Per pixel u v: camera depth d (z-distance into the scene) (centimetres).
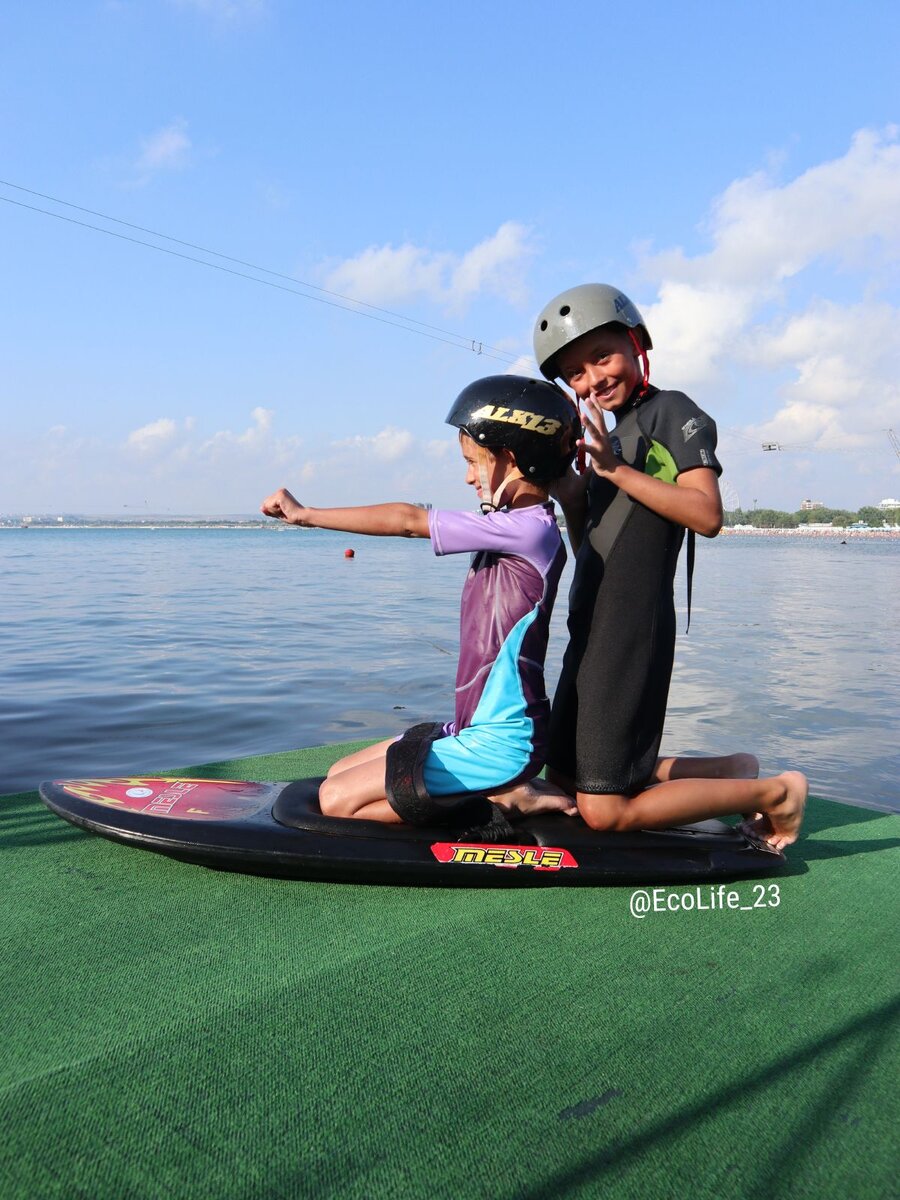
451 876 260
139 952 219
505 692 268
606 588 278
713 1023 191
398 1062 173
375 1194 139
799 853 311
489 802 272
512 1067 173
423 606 1580
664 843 278
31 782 473
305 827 268
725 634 1262
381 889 263
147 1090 162
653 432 278
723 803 279
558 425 268
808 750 595
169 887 262
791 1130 157
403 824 271
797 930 241
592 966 216
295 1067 170
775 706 744
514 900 257
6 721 621
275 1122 154
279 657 945
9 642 1023
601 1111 160
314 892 260
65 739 574
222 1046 177
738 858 280
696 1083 170
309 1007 193
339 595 1833
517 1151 149
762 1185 143
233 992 199
